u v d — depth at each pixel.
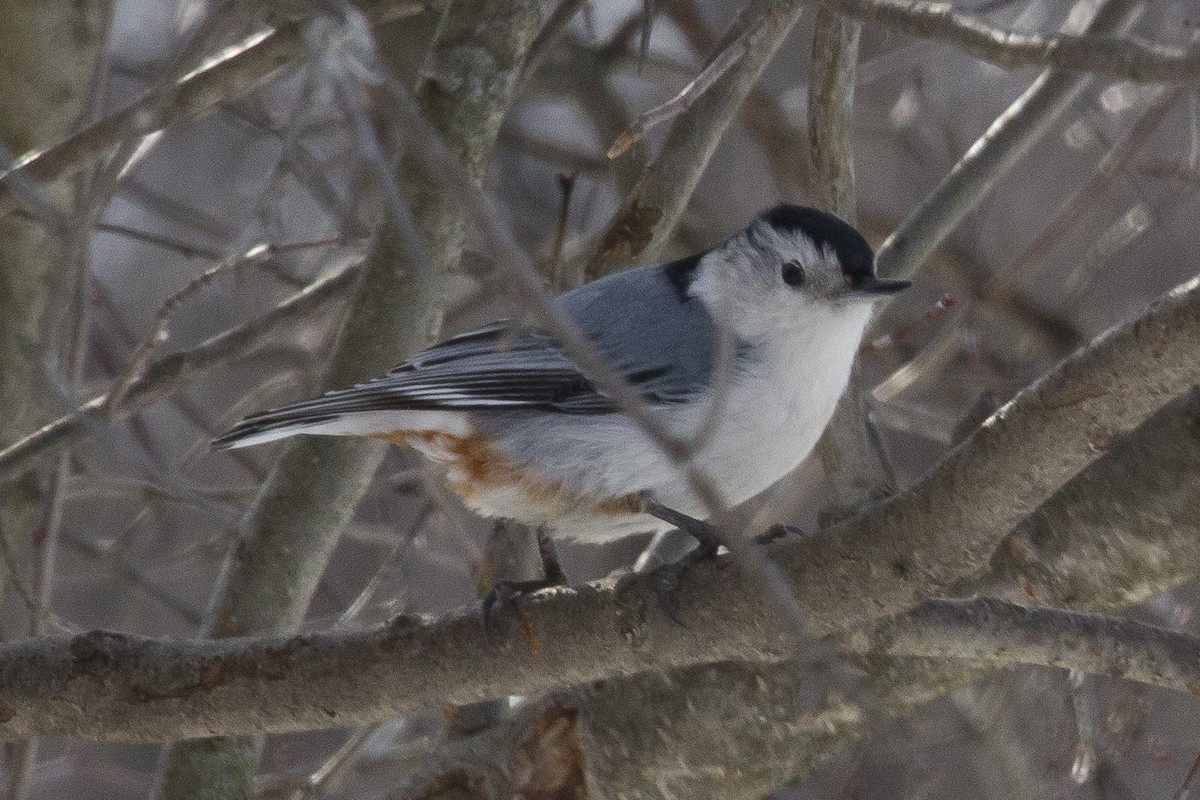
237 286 9.08
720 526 4.26
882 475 8.02
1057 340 12.16
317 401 8.29
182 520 14.57
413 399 8.20
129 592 13.03
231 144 15.28
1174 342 4.79
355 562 13.70
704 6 14.53
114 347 12.52
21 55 11.12
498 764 7.52
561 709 7.55
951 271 12.22
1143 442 7.10
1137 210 12.30
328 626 12.06
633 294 8.55
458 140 8.94
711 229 13.20
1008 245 13.41
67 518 15.17
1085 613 6.45
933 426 11.19
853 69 7.59
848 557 5.68
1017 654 6.33
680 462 4.18
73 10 11.32
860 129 13.72
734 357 8.08
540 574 8.86
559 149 13.01
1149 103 11.52
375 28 11.12
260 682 6.55
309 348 12.32
